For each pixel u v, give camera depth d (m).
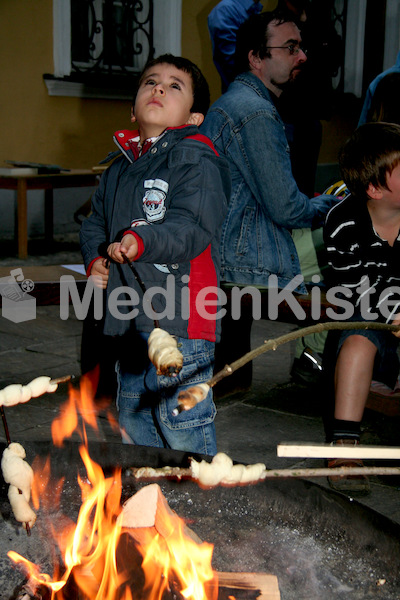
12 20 7.35
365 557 1.84
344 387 2.94
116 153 2.74
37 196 7.95
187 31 8.63
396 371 3.21
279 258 3.29
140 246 2.02
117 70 8.43
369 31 10.52
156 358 1.46
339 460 2.90
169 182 2.33
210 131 3.26
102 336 3.69
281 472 1.56
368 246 2.96
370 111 3.74
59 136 7.90
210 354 2.46
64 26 7.68
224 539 1.94
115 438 3.34
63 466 2.12
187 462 2.04
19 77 7.49
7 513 2.06
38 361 4.32
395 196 2.79
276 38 3.27
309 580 1.79
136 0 8.34
